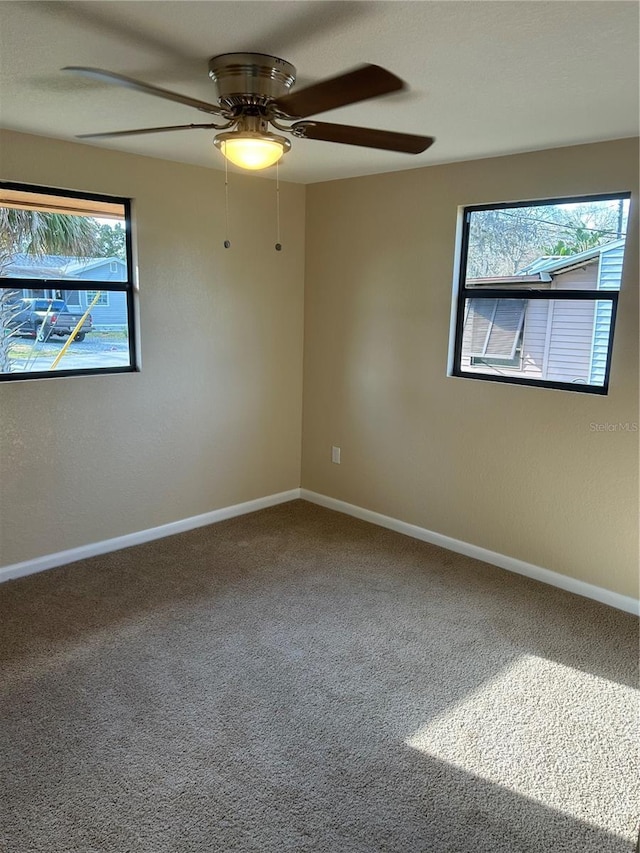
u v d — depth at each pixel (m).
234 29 1.80
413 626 3.10
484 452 3.79
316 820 1.96
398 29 1.79
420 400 4.09
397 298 4.10
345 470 4.66
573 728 2.40
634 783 2.14
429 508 4.15
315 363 4.73
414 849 1.87
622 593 3.31
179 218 3.88
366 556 3.93
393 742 2.30
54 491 3.63
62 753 2.21
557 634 3.05
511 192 3.44
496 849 1.88
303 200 4.55
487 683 2.66
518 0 1.59
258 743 2.28
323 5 1.64
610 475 3.28
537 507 3.59
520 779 2.14
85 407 3.69
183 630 3.02
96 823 1.93
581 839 1.92
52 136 3.22
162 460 4.10
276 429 4.76
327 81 1.67
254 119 2.10
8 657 2.77
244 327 4.38
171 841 1.87
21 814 1.95
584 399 3.32
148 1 1.63
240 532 4.30
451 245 3.76
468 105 2.49
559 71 2.10
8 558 3.51
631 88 2.27
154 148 3.46
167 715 2.42
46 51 2.00
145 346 3.88
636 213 3.02
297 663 2.78
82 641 2.91
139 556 3.87
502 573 3.72
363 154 3.46
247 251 4.29
